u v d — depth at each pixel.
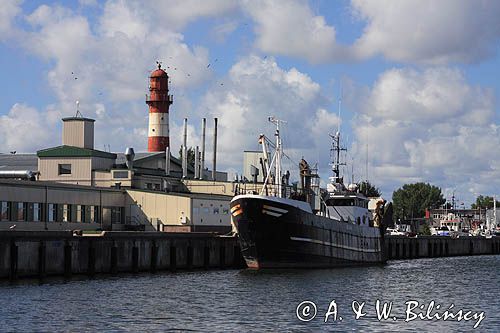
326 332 53.81
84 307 59.97
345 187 110.69
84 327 53.06
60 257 77.31
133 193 112.94
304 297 68.25
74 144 124.31
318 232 92.69
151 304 62.34
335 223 98.06
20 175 118.69
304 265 90.88
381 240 117.75
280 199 85.88
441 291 79.06
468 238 187.25
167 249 90.00
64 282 73.50
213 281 78.19
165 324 54.75
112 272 82.81
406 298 71.62
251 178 119.81
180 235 91.75
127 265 84.88
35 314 56.59
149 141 161.12
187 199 110.62
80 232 81.25
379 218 117.88
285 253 87.56
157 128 160.88
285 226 86.25
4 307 58.81
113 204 111.38
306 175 98.12
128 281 76.62
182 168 138.38
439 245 172.75
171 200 111.56
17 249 72.75
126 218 112.94
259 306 62.81
